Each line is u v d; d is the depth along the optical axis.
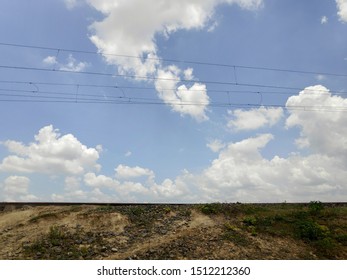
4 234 18.83
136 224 20.55
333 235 20.11
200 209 23.59
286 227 20.95
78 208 22.56
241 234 19.62
